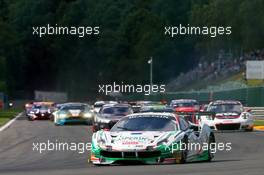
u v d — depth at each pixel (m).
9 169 48.91
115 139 48.56
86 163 53.31
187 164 48.78
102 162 48.78
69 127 124.94
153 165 47.53
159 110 90.81
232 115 102.94
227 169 44.12
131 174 40.84
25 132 107.19
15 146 76.31
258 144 75.56
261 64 163.12
